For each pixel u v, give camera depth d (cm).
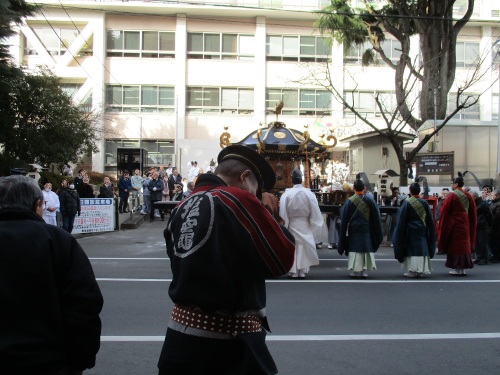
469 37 3525
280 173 1413
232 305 264
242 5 3375
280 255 271
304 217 1035
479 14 3506
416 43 3419
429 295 888
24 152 2061
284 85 3469
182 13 3422
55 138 2188
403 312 770
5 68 1784
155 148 3441
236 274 269
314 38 3500
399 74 2136
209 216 269
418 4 2075
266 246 269
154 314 738
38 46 3328
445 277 1068
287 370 530
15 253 255
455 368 542
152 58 3434
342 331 671
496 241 1318
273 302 825
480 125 2134
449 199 1080
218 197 275
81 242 1570
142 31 3434
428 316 750
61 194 1576
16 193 276
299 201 1024
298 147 1365
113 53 3434
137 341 618
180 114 3428
